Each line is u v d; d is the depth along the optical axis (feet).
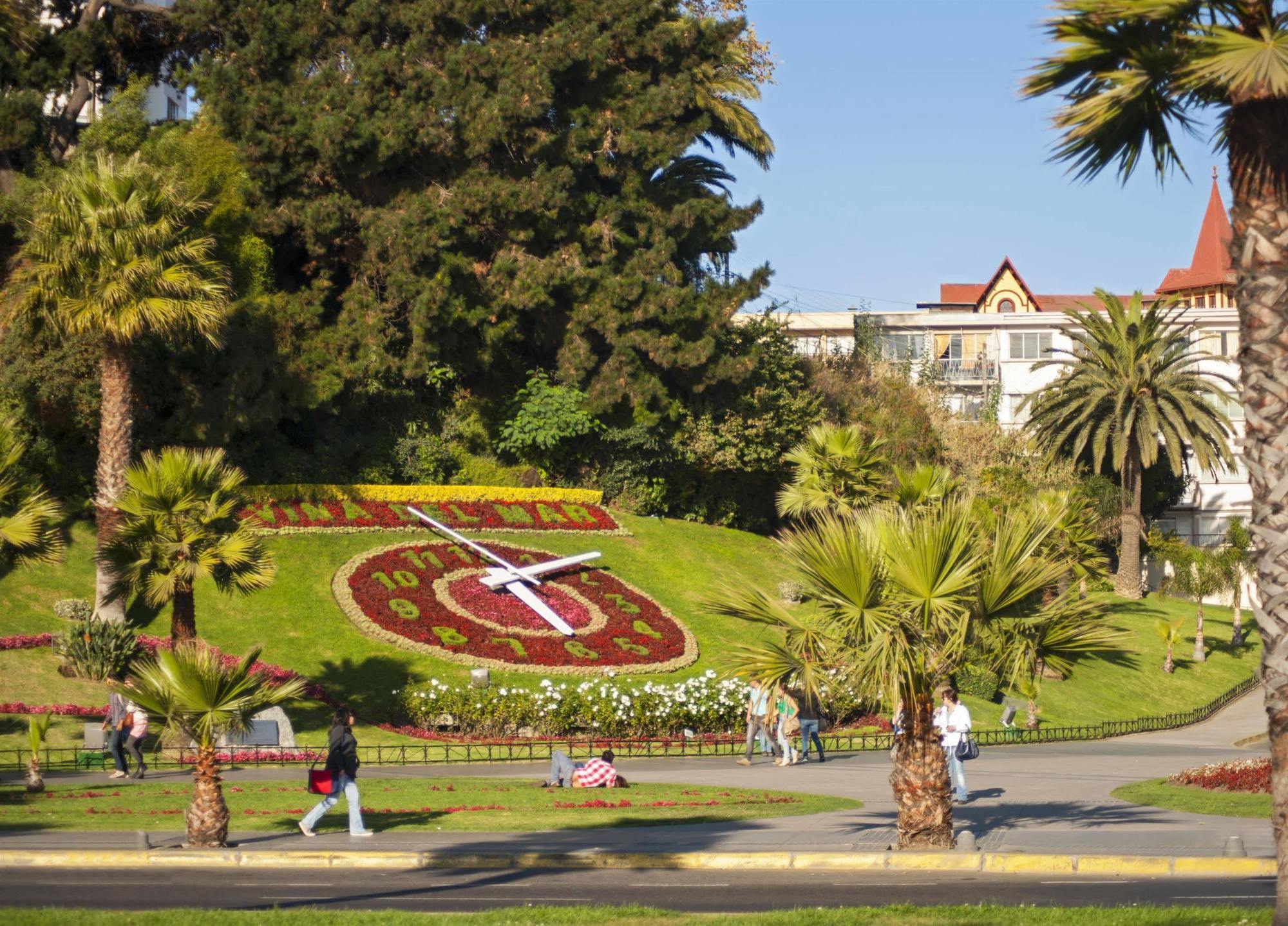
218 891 45.19
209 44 163.84
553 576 140.26
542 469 165.89
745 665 49.49
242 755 94.48
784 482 166.20
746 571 155.43
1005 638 48.83
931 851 49.34
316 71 158.71
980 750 107.96
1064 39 34.68
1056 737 119.65
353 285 154.61
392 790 76.07
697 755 100.48
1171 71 33.68
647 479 168.25
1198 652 169.68
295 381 145.38
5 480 88.38
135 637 109.29
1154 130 37.11
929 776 50.24
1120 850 49.55
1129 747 113.29
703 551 157.58
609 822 61.31
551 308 168.76
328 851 52.24
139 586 83.82
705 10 213.87
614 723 108.78
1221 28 31.60
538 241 166.71
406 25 157.69
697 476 175.32
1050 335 269.23
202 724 53.72
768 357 181.57
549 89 156.04
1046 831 55.62
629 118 168.04
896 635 46.73
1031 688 53.72
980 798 70.33
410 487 151.53
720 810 65.46
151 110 215.10
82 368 125.70
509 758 96.48
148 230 96.27
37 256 99.60
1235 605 177.68
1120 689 150.00
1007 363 260.42
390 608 126.41
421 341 153.79
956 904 39.81
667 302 163.94
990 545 48.29
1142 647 169.37
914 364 257.75
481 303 160.66
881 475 130.41
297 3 153.48
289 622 122.93
